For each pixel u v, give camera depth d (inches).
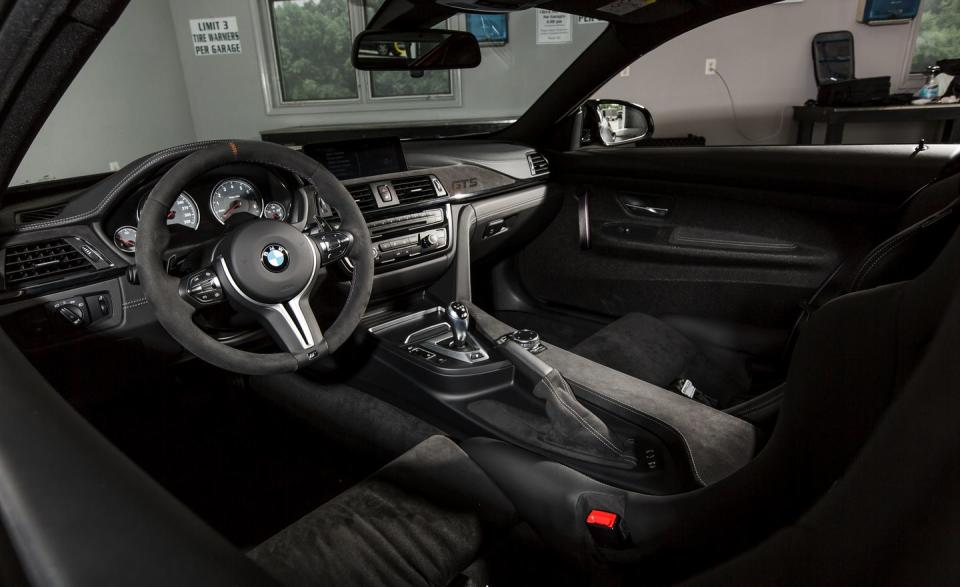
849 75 173.3
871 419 16.2
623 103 82.6
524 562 38.1
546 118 78.8
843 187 56.5
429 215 66.7
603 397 49.3
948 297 12.8
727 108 184.1
